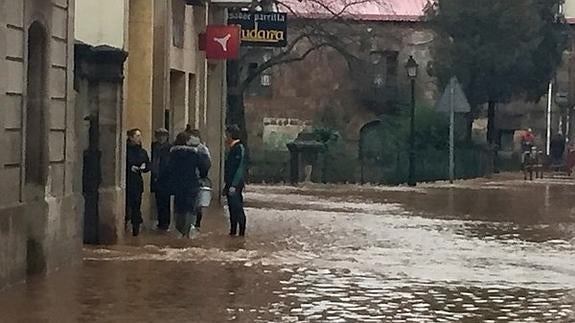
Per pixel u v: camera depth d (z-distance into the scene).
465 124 63.09
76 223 19.11
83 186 22.12
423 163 55.56
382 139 57.16
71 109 18.67
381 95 70.00
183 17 31.47
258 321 13.74
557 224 28.97
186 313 14.19
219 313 14.24
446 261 20.47
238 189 24.53
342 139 66.44
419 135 57.31
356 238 24.34
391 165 54.78
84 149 22.05
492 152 62.28
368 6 71.69
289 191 43.38
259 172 54.56
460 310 14.98
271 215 30.39
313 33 56.38
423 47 71.25
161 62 28.19
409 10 72.12
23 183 16.44
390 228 27.00
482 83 63.59
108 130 22.19
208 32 33.88
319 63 70.12
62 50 18.16
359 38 68.38
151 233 24.52
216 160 37.75
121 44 23.91
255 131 70.12
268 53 65.12
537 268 19.70
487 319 14.34
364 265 19.58
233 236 24.33
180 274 17.84
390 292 16.44
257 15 37.62
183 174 24.22
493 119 65.75
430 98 70.81
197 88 33.88
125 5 24.02
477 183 51.19
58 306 14.44
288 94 70.25
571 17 76.75
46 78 17.30
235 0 35.59
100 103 22.09
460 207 34.78
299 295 15.91
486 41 62.78
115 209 22.27
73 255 18.95
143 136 26.73
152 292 15.85
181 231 24.22
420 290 16.72
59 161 18.06
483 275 18.61
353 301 15.51
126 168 23.73
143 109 26.73
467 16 62.56
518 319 14.40
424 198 39.16
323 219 29.30
